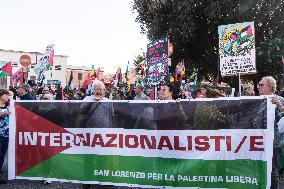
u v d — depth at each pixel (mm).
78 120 6430
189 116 5770
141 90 10852
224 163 5562
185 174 5789
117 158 6207
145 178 6039
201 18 24234
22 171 6719
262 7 23344
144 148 6043
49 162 6590
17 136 6750
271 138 5293
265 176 5289
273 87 5523
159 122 5945
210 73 28859
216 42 25453
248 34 8547
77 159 6438
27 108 6711
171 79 13227
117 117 6215
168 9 23688
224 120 5559
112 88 17609
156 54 9648
